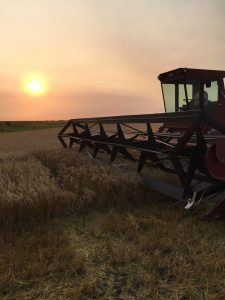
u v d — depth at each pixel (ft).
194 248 13.25
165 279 11.16
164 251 13.07
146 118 19.19
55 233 14.75
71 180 21.84
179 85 30.89
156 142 21.42
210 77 29.71
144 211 17.56
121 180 21.15
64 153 35.32
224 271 11.28
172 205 18.17
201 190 16.40
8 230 14.98
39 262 12.25
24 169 27.27
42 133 120.16
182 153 16.52
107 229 15.21
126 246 13.57
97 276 11.48
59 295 10.48
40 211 16.87
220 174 15.75
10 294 10.57
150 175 23.79
